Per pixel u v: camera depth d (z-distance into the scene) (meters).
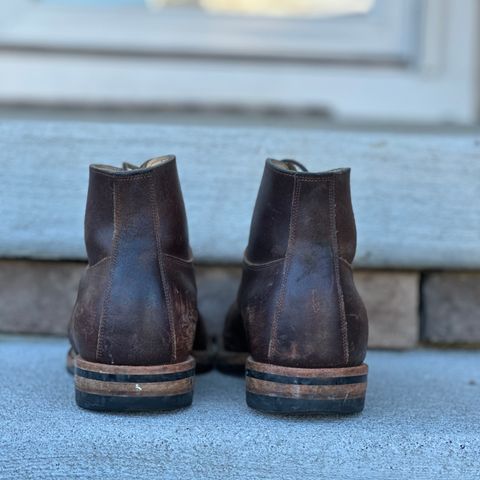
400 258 0.81
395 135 0.82
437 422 0.63
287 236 0.63
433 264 0.82
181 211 0.64
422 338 0.85
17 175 0.80
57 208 0.81
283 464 0.59
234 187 0.81
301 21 1.22
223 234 0.81
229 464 0.59
